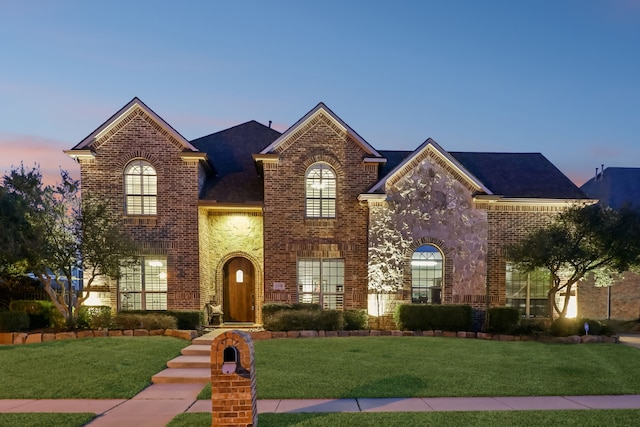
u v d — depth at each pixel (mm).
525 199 16203
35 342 12117
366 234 16062
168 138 15703
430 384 8297
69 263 13117
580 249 13297
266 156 15820
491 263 16312
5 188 13188
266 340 12461
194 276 15523
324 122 16250
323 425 6094
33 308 14359
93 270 13492
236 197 16531
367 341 12406
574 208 14133
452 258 15797
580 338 13039
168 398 7750
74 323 13547
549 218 16594
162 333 13070
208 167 17031
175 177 15680
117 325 13648
